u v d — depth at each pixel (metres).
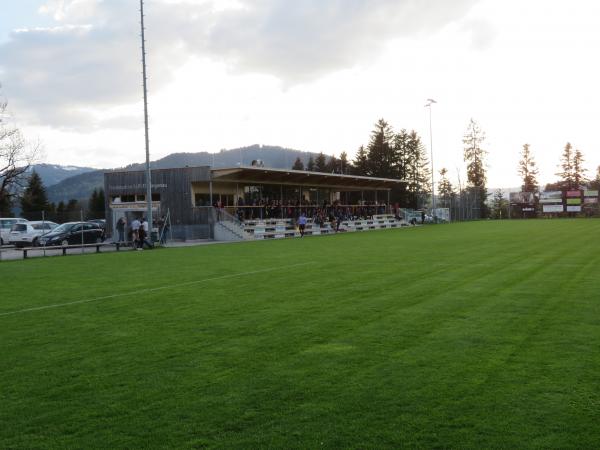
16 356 6.93
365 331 7.73
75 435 4.45
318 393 5.25
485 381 5.46
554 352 6.43
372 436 4.27
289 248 26.38
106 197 44.56
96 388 5.59
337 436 4.29
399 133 102.50
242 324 8.43
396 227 56.16
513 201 73.50
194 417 4.75
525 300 9.84
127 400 5.21
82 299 11.46
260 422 4.60
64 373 6.14
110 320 9.10
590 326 7.71
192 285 13.18
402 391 5.24
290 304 10.09
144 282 14.06
